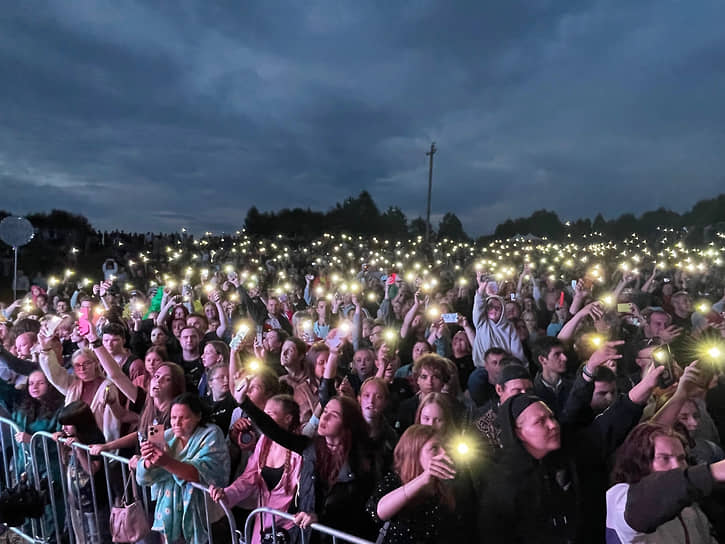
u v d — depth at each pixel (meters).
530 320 8.79
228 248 36.06
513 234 69.56
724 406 4.82
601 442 3.69
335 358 5.16
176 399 4.43
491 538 3.15
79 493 4.92
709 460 3.98
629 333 7.79
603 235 53.56
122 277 21.89
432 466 3.04
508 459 3.25
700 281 14.45
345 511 3.79
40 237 32.00
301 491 3.96
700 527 3.12
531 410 3.26
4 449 5.64
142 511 4.39
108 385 5.50
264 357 6.32
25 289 23.00
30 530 5.57
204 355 6.35
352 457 3.91
